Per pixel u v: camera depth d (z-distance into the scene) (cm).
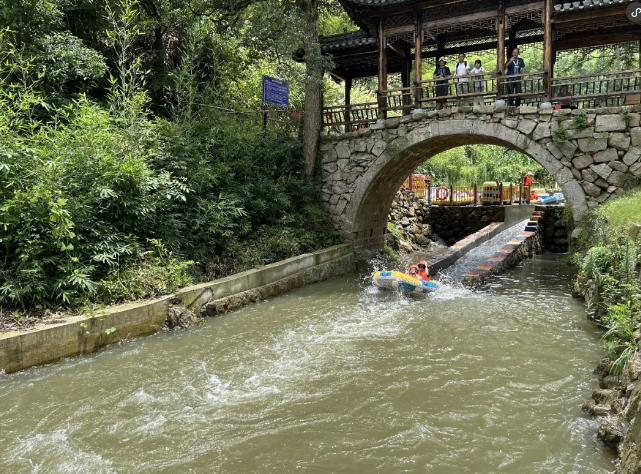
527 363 673
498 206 2198
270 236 1223
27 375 617
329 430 491
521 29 1511
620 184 1133
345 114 1520
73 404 547
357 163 1480
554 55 1553
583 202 1170
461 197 2433
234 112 1416
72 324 679
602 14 1191
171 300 834
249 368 660
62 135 818
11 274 709
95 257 778
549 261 1700
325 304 1029
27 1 1002
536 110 1202
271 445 464
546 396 565
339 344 762
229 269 1043
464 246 1683
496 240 1855
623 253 729
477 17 1298
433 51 1755
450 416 520
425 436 477
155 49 1482
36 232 734
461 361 684
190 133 1159
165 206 957
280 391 587
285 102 1538
